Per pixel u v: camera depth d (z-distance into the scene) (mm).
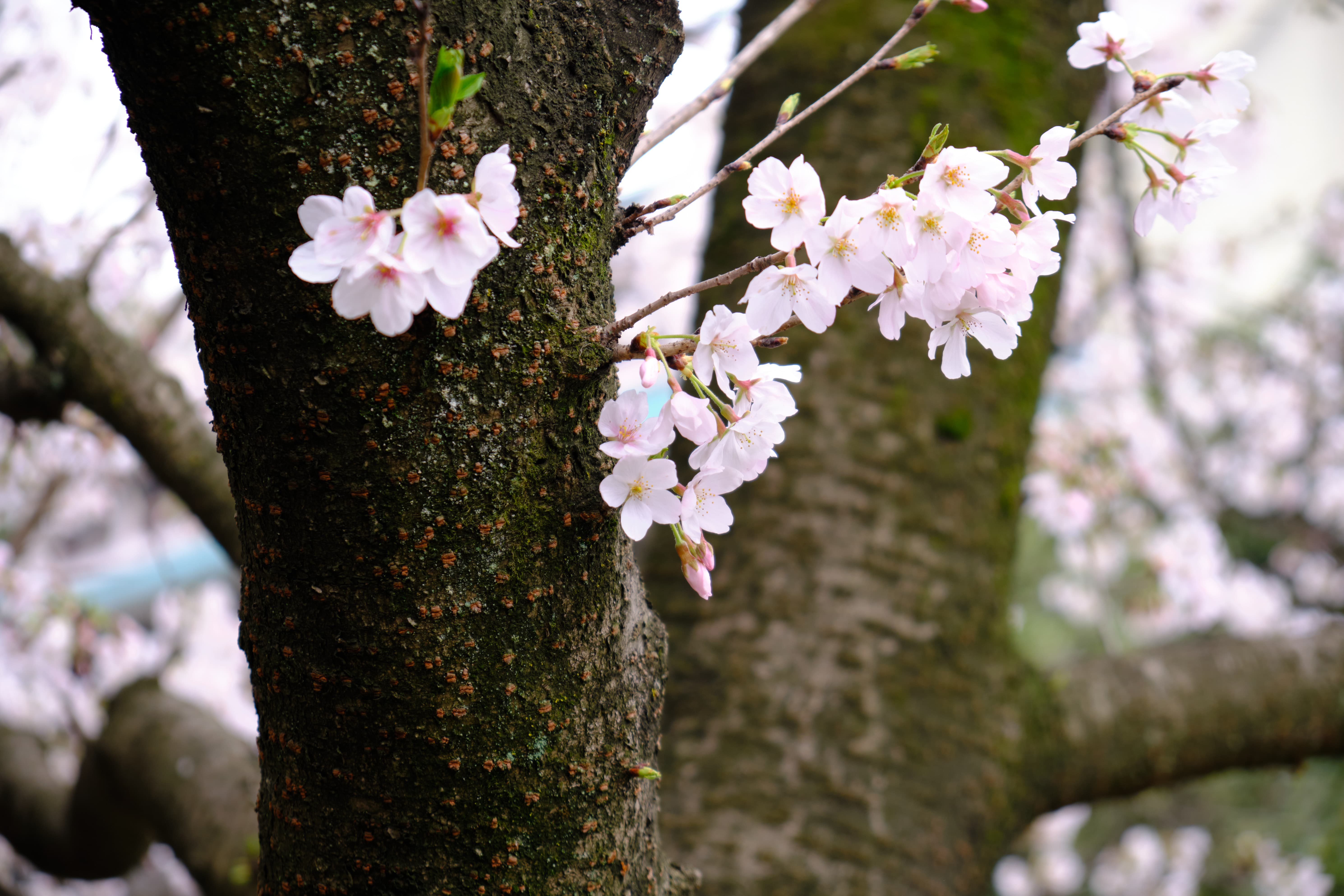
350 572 1403
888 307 1406
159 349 4137
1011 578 2475
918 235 1371
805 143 2504
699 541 1422
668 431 1384
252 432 1401
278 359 1382
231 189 1365
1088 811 6520
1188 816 6340
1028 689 2449
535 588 1421
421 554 1399
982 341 1435
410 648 1408
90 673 4164
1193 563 4906
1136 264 5203
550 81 1396
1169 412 5473
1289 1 8047
